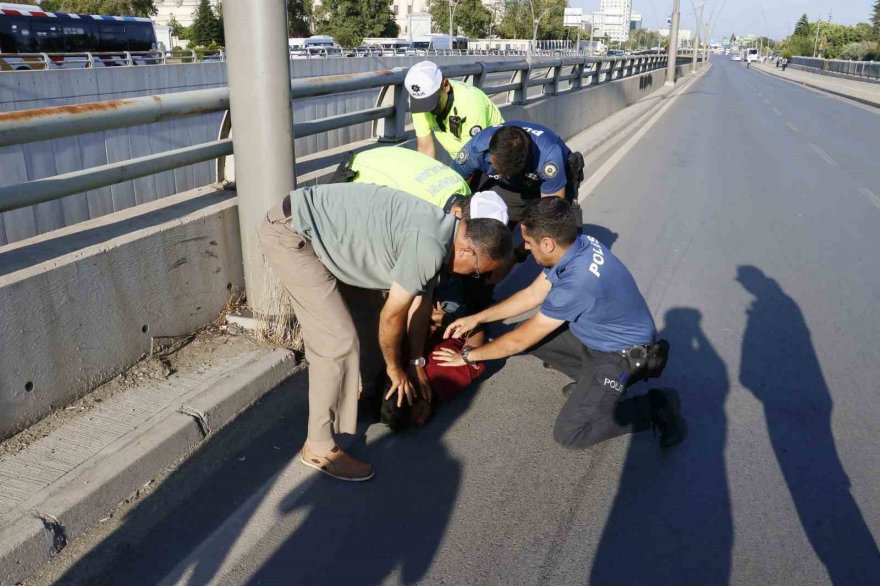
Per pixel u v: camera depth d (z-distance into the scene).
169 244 3.78
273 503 2.96
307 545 2.73
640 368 3.37
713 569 2.68
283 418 3.58
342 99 19.41
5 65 18.20
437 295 3.91
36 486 2.76
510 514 2.95
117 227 3.70
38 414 3.15
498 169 4.08
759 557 2.75
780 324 5.05
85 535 2.71
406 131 6.74
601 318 3.35
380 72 5.67
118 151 16.69
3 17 21.77
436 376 3.69
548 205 3.34
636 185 9.92
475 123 4.96
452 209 3.47
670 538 2.84
